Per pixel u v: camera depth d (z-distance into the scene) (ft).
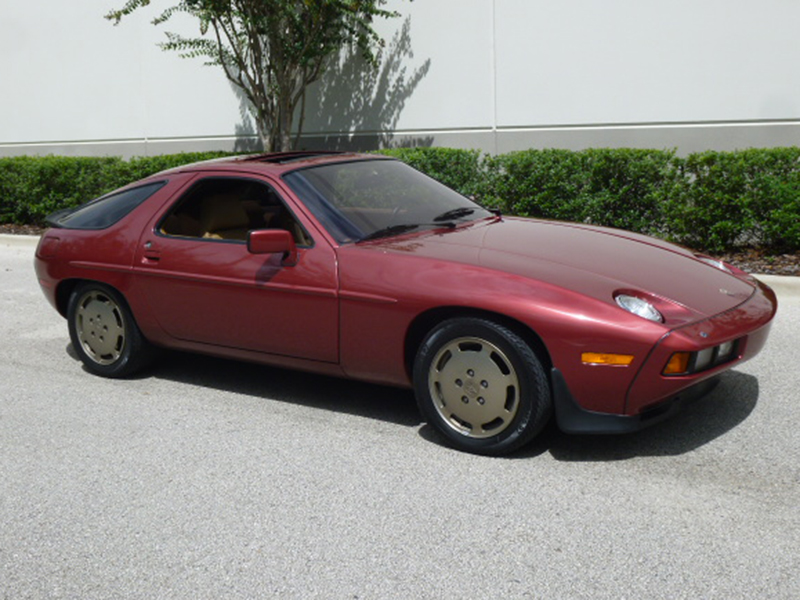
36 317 25.73
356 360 15.33
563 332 13.03
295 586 10.70
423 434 15.34
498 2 36.09
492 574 10.72
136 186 18.99
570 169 29.50
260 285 15.97
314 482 13.58
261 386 18.38
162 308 17.65
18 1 50.44
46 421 16.83
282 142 39.73
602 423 13.35
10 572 11.37
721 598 9.95
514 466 13.76
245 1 37.37
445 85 38.04
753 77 31.73
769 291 15.65
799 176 26.03
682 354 12.78
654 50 33.24
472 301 13.65
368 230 15.87
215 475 14.01
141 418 16.78
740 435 14.61
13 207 43.32
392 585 10.61
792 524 11.54
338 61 41.01
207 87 44.78
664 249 16.20
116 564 11.43
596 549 11.16
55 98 50.19
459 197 18.40
